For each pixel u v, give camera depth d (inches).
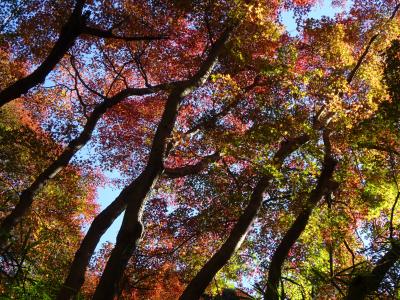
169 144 521.0
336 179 550.9
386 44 669.3
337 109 562.6
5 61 860.6
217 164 593.3
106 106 669.3
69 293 405.4
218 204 693.3
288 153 545.3
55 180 715.4
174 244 742.5
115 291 384.8
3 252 161.9
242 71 760.3
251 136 509.4
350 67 647.8
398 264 228.5
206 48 773.9
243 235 492.7
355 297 248.1
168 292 753.6
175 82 708.0
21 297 152.7
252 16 620.4
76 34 510.9
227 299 329.1
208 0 613.6
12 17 704.4
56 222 785.6
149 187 440.1
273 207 631.8
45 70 492.4
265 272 666.8
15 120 949.2
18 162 648.4
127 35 746.2
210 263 466.0
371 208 581.3
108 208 518.3
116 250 398.0
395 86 450.3
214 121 630.5
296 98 563.2
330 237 544.4
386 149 523.2
